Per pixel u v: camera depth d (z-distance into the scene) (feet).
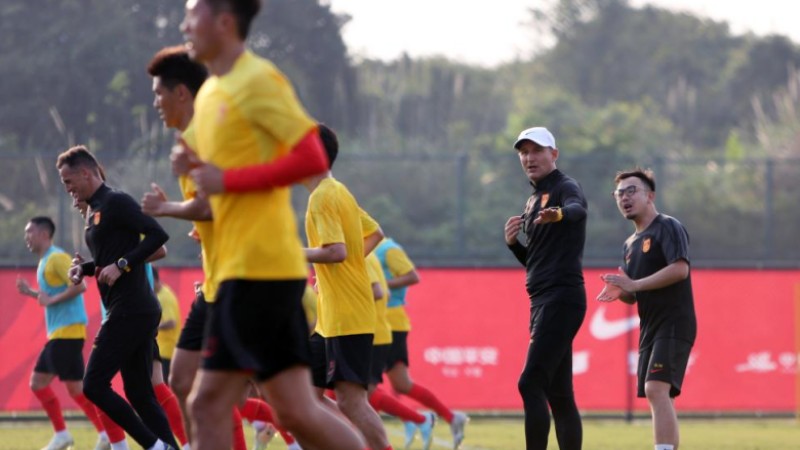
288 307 50.80
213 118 49.55
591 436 135.54
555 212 77.46
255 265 49.55
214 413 50.62
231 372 50.24
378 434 77.30
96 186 80.79
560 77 530.27
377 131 368.27
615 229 245.04
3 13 305.53
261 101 48.67
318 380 80.33
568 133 361.30
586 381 154.61
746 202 265.54
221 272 50.11
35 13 307.17
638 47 541.34
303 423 53.31
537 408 80.02
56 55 298.76
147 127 292.81
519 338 154.61
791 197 264.52
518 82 514.27
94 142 292.61
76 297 109.50
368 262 105.40
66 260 108.88
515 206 255.50
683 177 267.59
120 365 78.18
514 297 155.02
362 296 77.61
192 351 69.10
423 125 394.93
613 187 247.91
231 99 49.01
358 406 77.41
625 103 455.22
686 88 505.25
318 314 79.46
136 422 78.18
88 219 80.07
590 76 528.22
